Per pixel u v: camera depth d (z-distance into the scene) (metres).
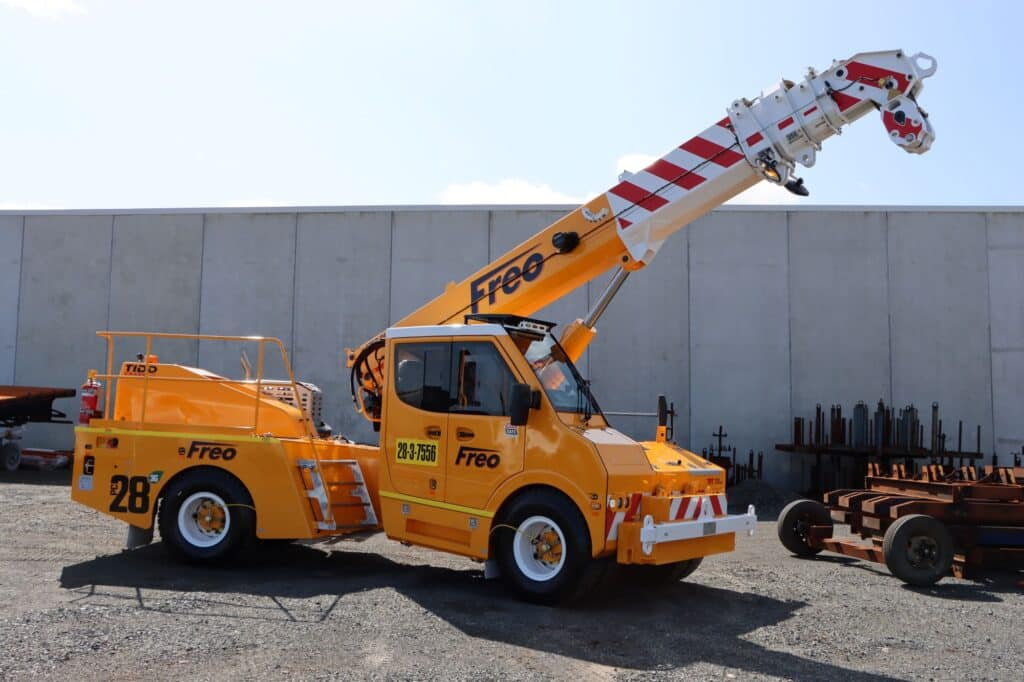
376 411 8.45
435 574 8.05
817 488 16.81
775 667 5.34
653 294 18.16
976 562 8.54
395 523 7.46
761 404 17.78
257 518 7.77
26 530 9.77
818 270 17.97
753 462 17.48
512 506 6.88
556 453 6.66
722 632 6.17
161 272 19.55
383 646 5.44
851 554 9.21
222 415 8.38
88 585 7.03
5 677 4.60
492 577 7.01
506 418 6.95
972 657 5.73
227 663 4.98
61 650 5.10
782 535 9.88
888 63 6.88
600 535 6.42
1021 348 17.53
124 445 8.23
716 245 18.14
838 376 17.73
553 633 5.91
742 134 7.29
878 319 17.78
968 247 17.81
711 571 8.69
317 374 18.84
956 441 17.45
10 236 20.08
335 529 7.77
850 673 5.27
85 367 19.59
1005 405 17.48
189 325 19.33
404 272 18.78
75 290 19.80
